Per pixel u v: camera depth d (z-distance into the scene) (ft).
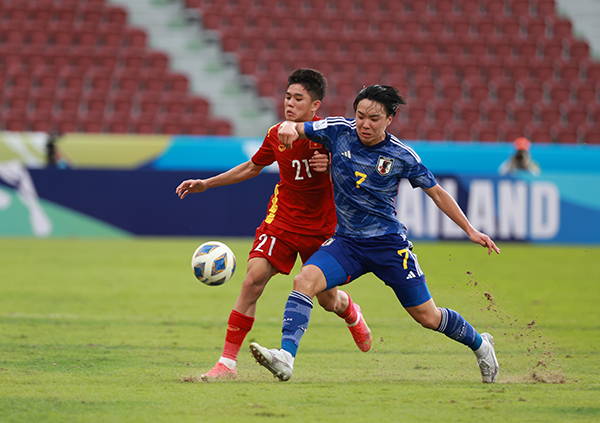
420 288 48.06
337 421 37.22
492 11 279.69
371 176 47.03
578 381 49.47
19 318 76.43
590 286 109.81
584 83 254.47
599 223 169.99
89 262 127.85
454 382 48.83
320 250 48.16
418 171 47.55
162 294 97.60
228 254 53.72
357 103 46.09
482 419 38.04
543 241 168.66
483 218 167.12
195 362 55.42
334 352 61.36
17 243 153.17
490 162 168.55
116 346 61.98
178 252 143.64
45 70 238.89
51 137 163.12
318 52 257.14
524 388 46.75
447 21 271.90
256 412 38.96
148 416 37.78
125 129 215.31
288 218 51.39
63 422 36.35
